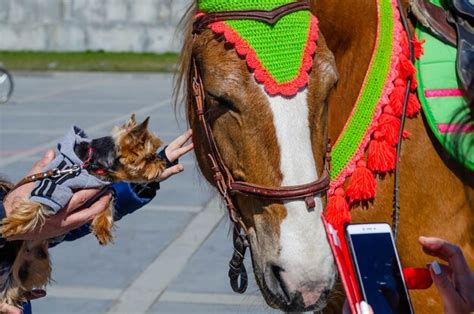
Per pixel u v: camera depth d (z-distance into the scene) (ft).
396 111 11.39
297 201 9.56
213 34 10.22
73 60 96.84
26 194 10.75
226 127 10.00
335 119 11.84
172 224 28.94
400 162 11.47
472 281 8.34
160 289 22.77
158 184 11.53
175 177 36.01
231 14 10.11
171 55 103.24
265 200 9.68
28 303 12.27
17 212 10.34
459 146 11.20
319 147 9.93
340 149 11.44
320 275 9.41
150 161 10.75
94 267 24.48
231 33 9.98
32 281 11.59
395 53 11.55
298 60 9.81
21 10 106.01
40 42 105.91
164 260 25.13
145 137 10.72
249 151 9.75
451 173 11.47
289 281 9.43
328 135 11.05
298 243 9.48
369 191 11.34
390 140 11.33
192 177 35.81
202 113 10.54
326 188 9.85
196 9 11.25
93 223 10.85
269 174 9.66
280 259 9.50
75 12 105.70
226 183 10.32
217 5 10.27
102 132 48.96
